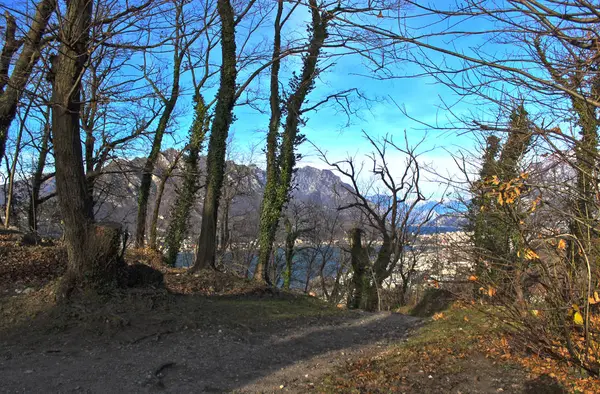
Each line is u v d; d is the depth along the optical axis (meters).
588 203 4.23
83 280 7.41
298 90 13.36
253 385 5.10
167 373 5.37
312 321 8.93
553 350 5.35
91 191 16.83
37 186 18.42
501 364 5.69
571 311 4.86
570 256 4.96
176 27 8.69
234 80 12.66
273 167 13.52
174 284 10.55
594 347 4.96
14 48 10.14
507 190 4.46
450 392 4.89
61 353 5.84
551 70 3.15
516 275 5.43
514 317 5.66
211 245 12.20
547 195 4.39
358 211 26.48
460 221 9.30
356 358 6.48
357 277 18.00
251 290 11.02
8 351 5.80
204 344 6.63
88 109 16.33
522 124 3.55
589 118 3.37
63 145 7.41
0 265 9.27
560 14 2.79
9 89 12.34
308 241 26.83
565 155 3.52
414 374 5.45
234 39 12.66
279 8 13.52
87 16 7.42
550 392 4.80
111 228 7.62
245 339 7.07
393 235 18.55
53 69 7.81
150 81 12.30
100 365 5.47
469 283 6.18
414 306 11.70
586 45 3.05
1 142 12.88
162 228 21.70
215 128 12.47
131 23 7.68
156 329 6.93
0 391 4.51
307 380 5.30
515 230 5.18
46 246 11.90
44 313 6.96
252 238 29.81
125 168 17.77
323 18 3.88
